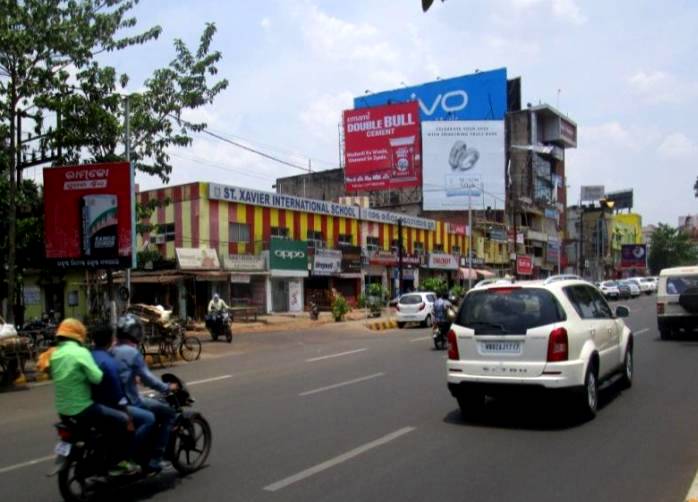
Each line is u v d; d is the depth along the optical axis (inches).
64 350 218.2
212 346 842.8
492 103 2226.9
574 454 263.1
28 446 313.0
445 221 2162.9
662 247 4266.7
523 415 341.7
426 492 219.1
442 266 1955.0
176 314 1207.6
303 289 1470.2
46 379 575.8
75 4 684.1
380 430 312.8
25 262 745.0
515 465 249.1
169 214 1282.0
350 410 366.0
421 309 1152.8
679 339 706.8
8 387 538.0
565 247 2977.4
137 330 244.2
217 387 481.4
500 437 294.2
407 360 606.2
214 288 1262.3
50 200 677.9
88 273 1129.4
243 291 1321.4
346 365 585.0
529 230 2573.8
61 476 213.2
